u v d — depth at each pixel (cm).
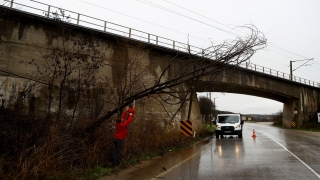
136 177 712
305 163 917
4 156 669
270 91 3841
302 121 4419
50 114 995
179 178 695
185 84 2034
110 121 973
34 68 1397
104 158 836
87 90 1142
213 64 850
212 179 680
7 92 1299
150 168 838
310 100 4775
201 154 1159
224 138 2175
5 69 1322
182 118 2075
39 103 1343
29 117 942
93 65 1196
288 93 4209
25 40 1401
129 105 866
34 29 1438
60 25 1202
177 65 2136
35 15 1395
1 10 1118
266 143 1670
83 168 738
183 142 1502
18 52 1373
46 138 750
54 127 768
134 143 1009
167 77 2044
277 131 3394
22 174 579
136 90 1242
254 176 714
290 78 4278
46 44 1458
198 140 1898
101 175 719
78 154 779
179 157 1070
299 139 2000
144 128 1229
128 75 1483
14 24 1377
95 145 800
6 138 759
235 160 991
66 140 789
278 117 6406
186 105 2166
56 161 676
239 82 3075
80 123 934
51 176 626
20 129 816
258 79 3503
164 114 1805
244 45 803
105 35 1683
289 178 689
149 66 1931
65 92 1235
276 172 766
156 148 1177
